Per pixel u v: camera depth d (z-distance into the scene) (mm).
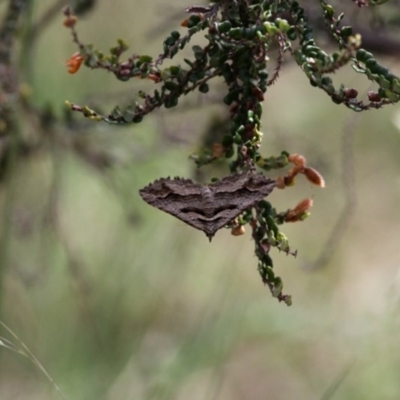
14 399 7918
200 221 3307
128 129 7410
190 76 3539
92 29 9273
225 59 3533
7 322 8336
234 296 8359
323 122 11500
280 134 9414
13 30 6078
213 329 7992
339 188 11109
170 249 9188
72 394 7844
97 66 3471
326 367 8875
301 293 9828
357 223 11461
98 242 9266
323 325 8734
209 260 9641
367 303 9641
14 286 8406
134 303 8891
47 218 7543
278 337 8609
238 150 3506
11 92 6258
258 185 3330
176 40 3475
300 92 11734
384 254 11023
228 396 9008
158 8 8141
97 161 7344
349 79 9594
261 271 3471
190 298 9336
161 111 7078
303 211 3531
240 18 3508
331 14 3381
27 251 8289
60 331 8406
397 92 3191
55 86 9008
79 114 7105
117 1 9312
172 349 8414
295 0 3443
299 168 3621
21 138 6938
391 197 11891
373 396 7836
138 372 7914
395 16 6527
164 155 8453
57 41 9219
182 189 3324
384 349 7965
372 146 12258
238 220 3512
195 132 7270
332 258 10352
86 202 9492
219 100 6652
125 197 8227
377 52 6562
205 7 3498
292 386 8930
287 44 3393
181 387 7855
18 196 8102
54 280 8586
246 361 9258
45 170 8641
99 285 8766
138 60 3490
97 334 8422
